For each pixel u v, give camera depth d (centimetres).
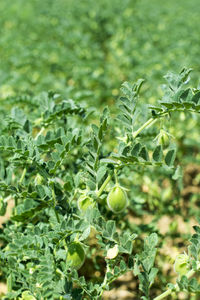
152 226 81
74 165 75
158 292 78
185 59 133
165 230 89
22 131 70
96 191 63
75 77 133
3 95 117
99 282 77
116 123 80
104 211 74
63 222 60
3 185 64
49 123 73
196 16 208
